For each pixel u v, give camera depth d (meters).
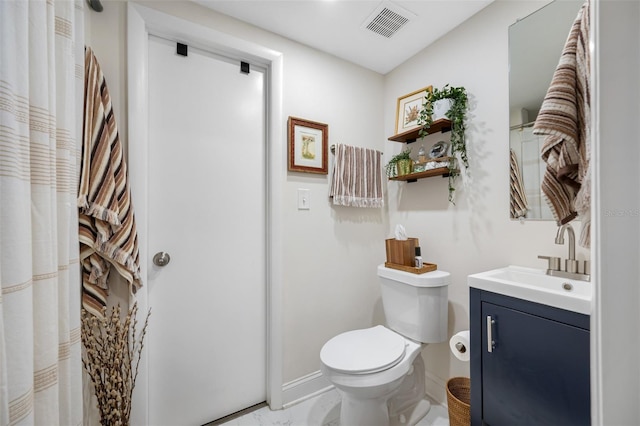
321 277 1.78
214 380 1.49
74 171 0.92
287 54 1.67
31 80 0.73
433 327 1.46
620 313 0.41
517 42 1.31
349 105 1.92
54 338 0.76
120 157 1.16
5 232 0.63
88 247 1.07
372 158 1.95
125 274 1.15
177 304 1.40
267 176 1.65
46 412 0.73
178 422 1.40
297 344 1.68
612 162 0.41
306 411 1.58
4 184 0.63
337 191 1.78
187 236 1.43
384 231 2.06
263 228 1.65
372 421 1.31
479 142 1.47
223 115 1.53
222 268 1.52
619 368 0.41
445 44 1.65
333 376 1.21
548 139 1.02
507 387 0.99
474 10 1.47
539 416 0.90
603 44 0.41
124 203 1.15
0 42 0.63
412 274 1.50
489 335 1.05
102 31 1.20
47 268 0.75
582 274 1.07
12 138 0.64
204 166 1.48
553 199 1.05
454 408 1.31
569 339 0.83
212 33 1.42
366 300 1.98
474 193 1.50
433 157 1.66
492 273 1.19
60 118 0.86
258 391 1.62
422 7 1.44
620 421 0.40
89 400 1.10
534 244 1.25
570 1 1.15
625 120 0.41
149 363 1.33
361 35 1.66
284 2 1.39
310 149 1.73
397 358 1.27
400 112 1.88
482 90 1.46
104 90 1.15
